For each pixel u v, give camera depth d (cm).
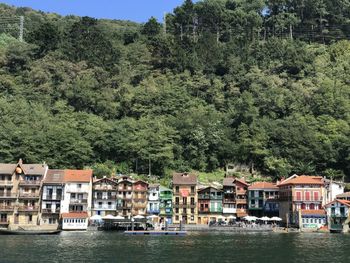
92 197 15825
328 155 18538
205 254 8275
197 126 19650
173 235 12838
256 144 18825
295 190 15900
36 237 11894
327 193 16625
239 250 8856
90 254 8200
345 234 13450
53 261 7319
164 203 16338
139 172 18288
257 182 17325
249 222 16350
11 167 15150
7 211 14638
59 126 18688
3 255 7981
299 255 8112
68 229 14412
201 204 16538
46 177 15300
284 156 18862
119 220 14700
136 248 9194
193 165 18838
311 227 15062
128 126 19438
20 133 17438
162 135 18700
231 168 19125
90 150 17900
